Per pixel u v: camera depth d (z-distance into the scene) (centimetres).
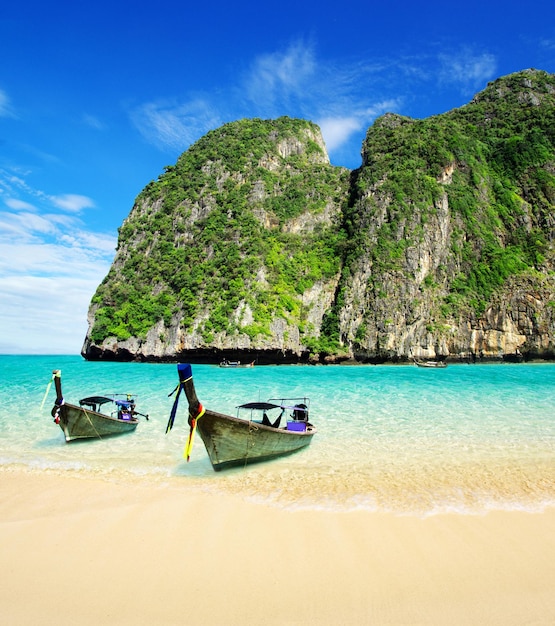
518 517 810
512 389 2795
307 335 6788
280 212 8706
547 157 7838
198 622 506
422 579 591
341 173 9731
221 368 5597
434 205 7394
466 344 6575
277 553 667
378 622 503
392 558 650
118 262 8744
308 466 1169
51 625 500
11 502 892
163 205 9088
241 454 1150
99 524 775
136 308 7312
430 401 2250
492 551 672
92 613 522
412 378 3672
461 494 944
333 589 569
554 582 582
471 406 2086
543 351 6369
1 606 535
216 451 1108
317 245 8019
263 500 908
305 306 7169
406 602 540
